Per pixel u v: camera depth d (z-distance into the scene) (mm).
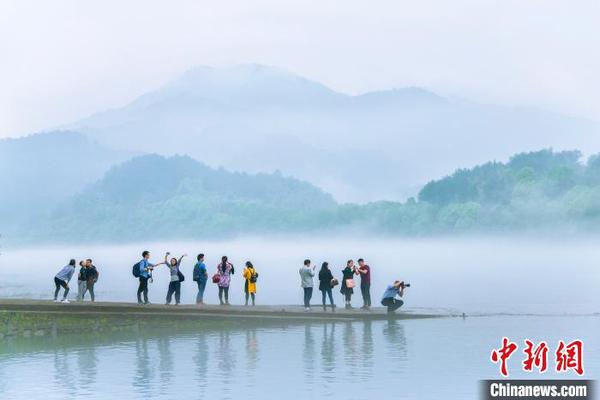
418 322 59531
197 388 34219
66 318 54312
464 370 38375
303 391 33438
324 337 50750
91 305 57594
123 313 56406
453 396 32531
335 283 62375
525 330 53656
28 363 40812
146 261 61219
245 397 32344
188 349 45625
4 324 52125
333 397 32281
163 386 34688
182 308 58531
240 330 54688
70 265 61906
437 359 41531
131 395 32875
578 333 51719
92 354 43938
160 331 54031
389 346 46344
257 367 39375
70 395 32938
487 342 47781
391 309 63062
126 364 40438
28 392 33500
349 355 43062
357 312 62469
